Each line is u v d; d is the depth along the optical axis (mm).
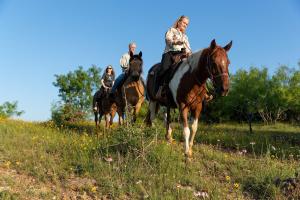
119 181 7133
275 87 33562
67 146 9648
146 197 6273
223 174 8070
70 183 7078
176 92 8891
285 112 36594
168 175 7480
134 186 6895
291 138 15484
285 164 8812
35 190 6508
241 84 32656
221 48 8156
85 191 6770
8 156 8617
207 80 8742
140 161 8070
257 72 33875
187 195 6445
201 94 8695
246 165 8633
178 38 9844
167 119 10188
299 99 33719
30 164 7926
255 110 33156
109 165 7559
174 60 9531
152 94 10930
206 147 10852
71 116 28234
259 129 26375
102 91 15781
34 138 10562
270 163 8719
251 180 7488
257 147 12031
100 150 8852
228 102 32906
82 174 7535
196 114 8914
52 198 6293
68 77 46469
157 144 8883
